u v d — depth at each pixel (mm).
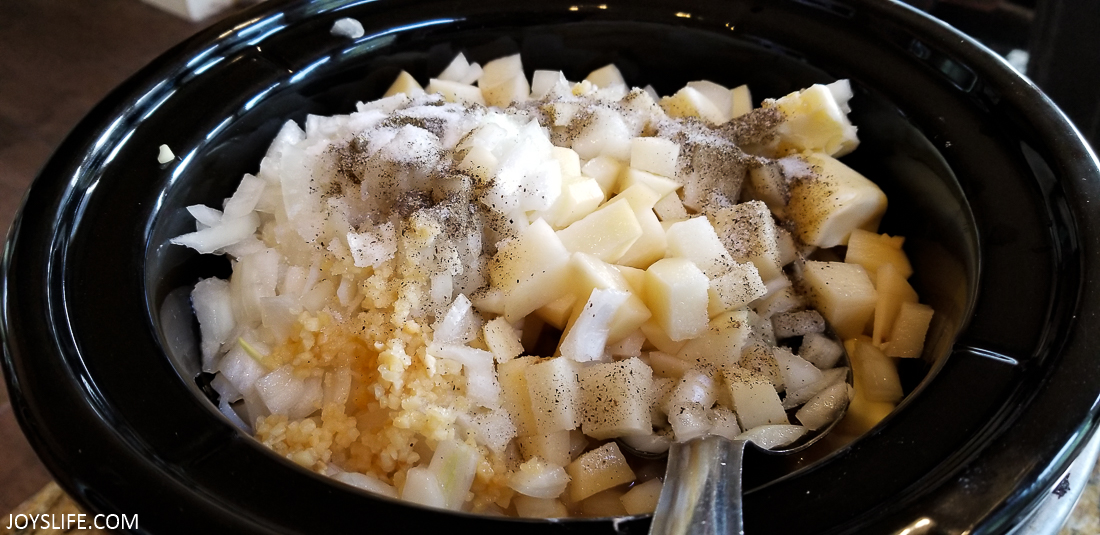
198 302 223
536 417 201
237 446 155
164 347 179
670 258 219
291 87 248
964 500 139
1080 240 178
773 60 265
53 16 398
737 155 246
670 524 143
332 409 198
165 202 212
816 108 244
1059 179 193
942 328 212
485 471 193
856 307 229
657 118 259
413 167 224
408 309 205
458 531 141
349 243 210
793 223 247
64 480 147
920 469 148
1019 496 140
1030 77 291
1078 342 160
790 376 219
